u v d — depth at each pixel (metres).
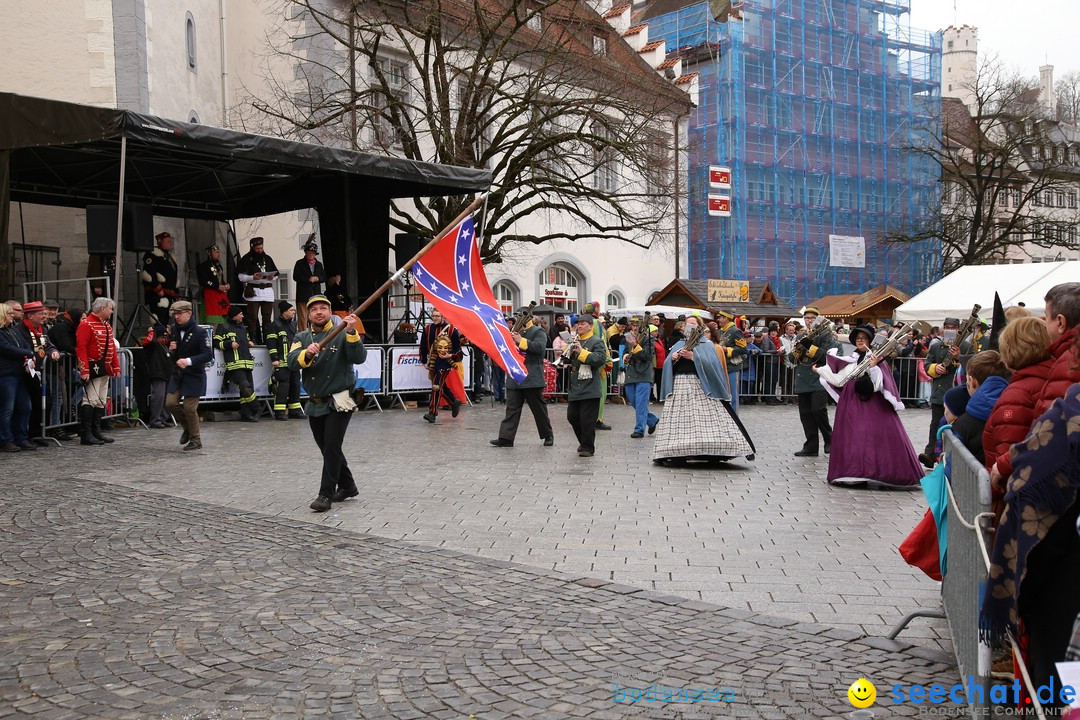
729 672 4.35
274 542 6.92
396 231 27.09
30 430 12.04
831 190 43.00
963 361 9.62
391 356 18.20
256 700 4.04
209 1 23.55
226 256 22.44
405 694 4.10
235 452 11.58
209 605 5.39
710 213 37.69
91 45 18.61
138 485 9.20
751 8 40.31
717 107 39.72
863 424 9.55
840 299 35.53
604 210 25.73
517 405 12.54
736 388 15.50
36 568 6.15
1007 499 3.30
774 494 9.16
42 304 12.63
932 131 46.75
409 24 21.69
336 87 23.81
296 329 17.22
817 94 42.62
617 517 7.92
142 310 18.09
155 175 18.00
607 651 4.63
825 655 4.59
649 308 26.86
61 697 4.07
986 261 44.75
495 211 23.86
